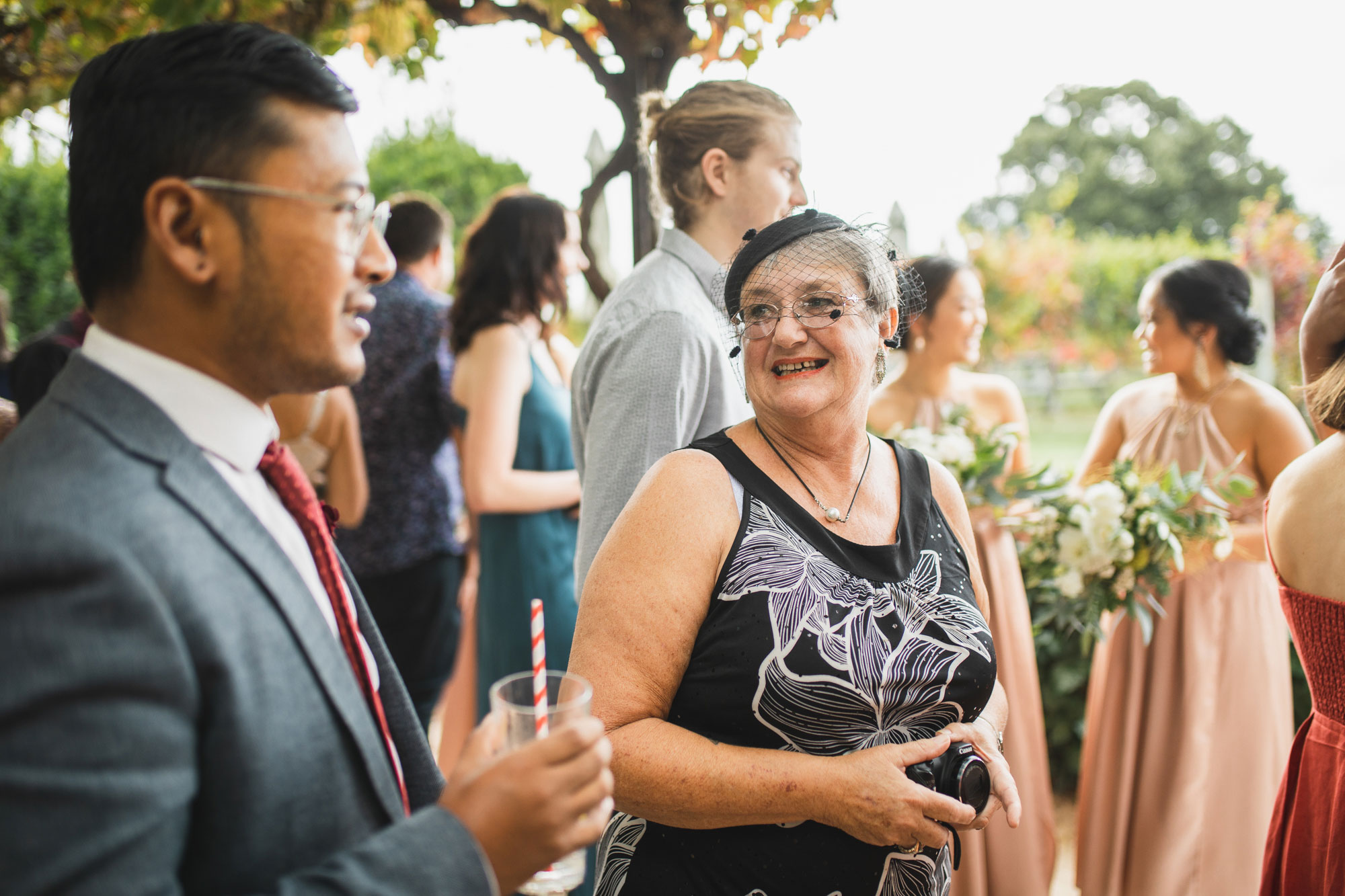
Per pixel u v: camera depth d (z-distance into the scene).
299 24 3.17
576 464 2.34
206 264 0.98
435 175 15.82
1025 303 18.64
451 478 3.66
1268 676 3.02
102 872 0.77
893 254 1.75
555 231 3.18
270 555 0.98
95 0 2.74
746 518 1.58
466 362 3.18
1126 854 3.12
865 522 1.66
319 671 0.98
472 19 3.18
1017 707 2.93
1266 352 11.55
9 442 0.94
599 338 2.12
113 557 0.83
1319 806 1.88
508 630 3.15
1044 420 19.91
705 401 2.06
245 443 1.05
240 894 0.90
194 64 0.97
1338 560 1.83
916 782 1.44
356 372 1.09
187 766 0.85
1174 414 3.34
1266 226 12.32
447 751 3.72
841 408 1.63
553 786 0.95
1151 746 3.09
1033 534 3.13
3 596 0.80
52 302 9.98
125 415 0.95
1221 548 2.96
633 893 1.58
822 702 1.51
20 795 0.76
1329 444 1.92
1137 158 47.81
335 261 1.02
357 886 0.86
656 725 1.49
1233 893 2.95
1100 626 3.07
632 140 3.13
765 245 1.66
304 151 1.00
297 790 0.95
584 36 3.35
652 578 1.54
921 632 1.58
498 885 0.94
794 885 1.52
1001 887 2.82
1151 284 3.35
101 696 0.80
